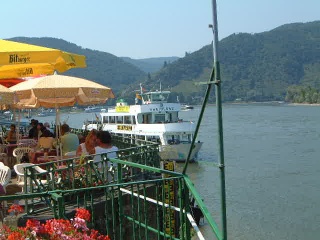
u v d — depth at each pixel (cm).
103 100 1466
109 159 917
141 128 4575
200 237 562
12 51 965
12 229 485
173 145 4225
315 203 2995
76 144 1301
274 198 3148
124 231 849
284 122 11206
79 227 507
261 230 2450
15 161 1375
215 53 488
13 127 1725
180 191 602
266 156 5297
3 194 829
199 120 525
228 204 3005
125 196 868
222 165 497
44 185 909
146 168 684
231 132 8681
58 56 1031
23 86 1161
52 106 1569
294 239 2342
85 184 916
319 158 5006
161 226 898
